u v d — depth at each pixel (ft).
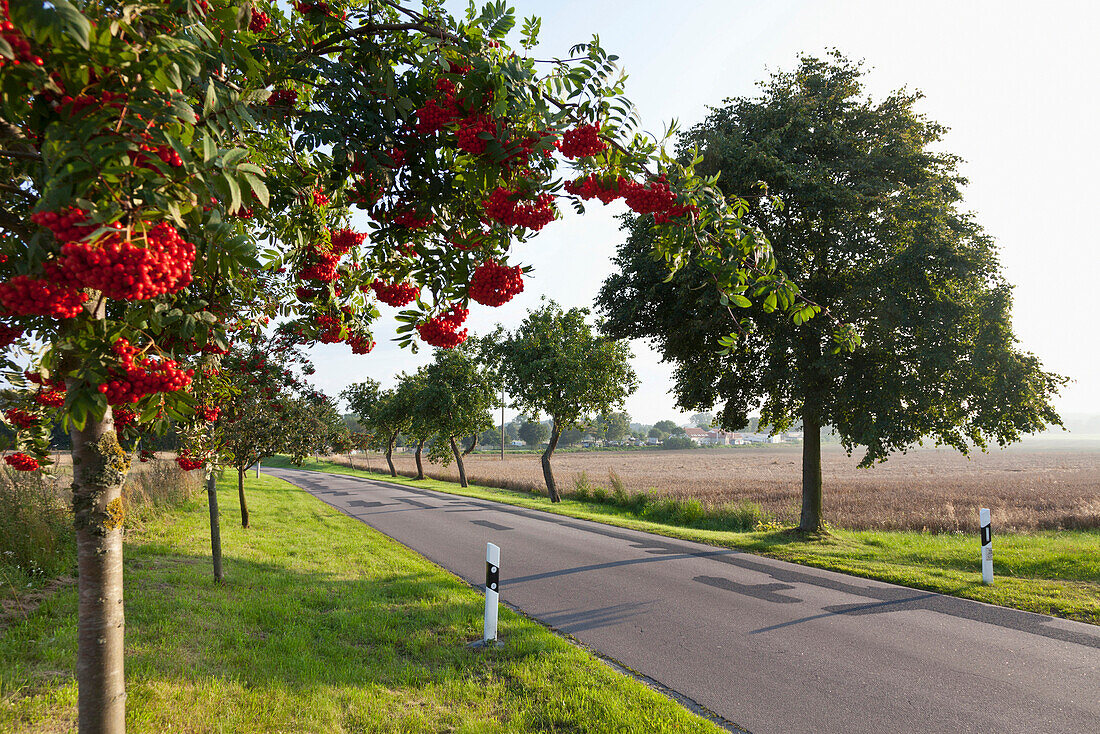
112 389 7.22
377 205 11.43
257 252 7.12
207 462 25.90
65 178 5.97
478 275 10.73
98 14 6.46
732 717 16.22
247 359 30.27
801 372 47.21
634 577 33.12
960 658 20.45
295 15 11.89
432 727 14.83
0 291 5.90
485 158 9.83
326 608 24.79
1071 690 17.81
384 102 10.48
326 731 14.10
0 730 12.44
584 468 213.46
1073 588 29.14
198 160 6.58
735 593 29.55
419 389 128.47
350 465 222.48
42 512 27.96
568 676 18.03
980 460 263.29
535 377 89.71
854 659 20.42
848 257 46.65
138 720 13.43
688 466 229.86
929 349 43.91
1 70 5.94
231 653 18.45
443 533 49.47
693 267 44.29
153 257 5.69
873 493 103.24
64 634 18.10
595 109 10.49
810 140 48.57
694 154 11.43
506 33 10.23
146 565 28.89
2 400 12.10
